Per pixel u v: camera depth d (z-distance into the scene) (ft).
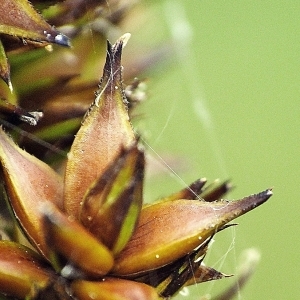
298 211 0.24
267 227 0.24
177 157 0.16
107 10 0.15
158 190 0.19
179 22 0.24
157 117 0.23
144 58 0.16
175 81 0.25
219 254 0.22
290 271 0.23
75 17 0.15
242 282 0.17
